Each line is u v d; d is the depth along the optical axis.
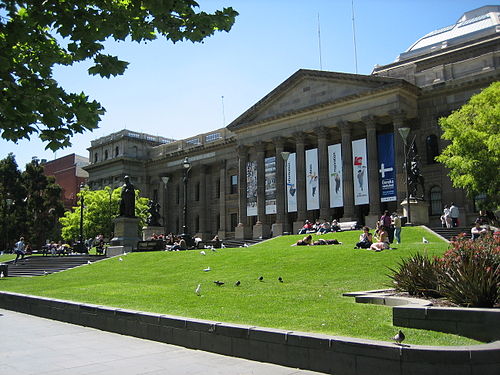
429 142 56.66
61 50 10.82
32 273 38.66
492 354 8.41
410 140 57.59
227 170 82.50
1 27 9.11
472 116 40.72
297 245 34.12
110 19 9.60
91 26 9.65
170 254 35.31
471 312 10.19
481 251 13.23
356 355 9.41
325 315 13.18
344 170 57.94
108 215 78.44
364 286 18.53
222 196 82.12
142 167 96.00
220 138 82.88
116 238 45.19
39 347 13.25
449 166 40.47
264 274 23.58
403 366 8.77
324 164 60.50
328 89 61.78
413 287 14.22
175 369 10.44
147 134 100.25
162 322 13.72
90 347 13.13
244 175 70.56
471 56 61.12
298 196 62.53
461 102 54.53
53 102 9.39
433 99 56.78
